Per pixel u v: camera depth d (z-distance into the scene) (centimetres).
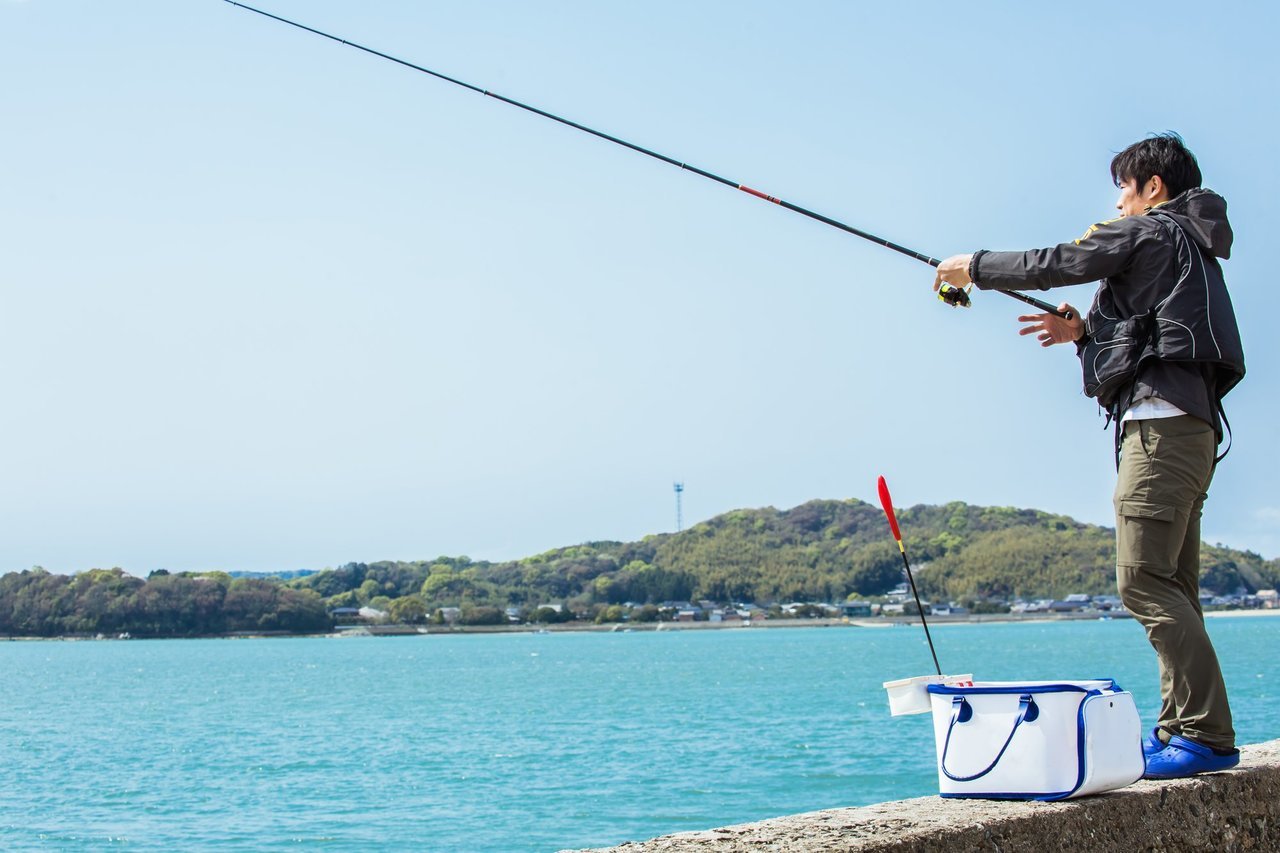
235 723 6044
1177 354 490
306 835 2767
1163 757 508
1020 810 439
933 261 593
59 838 2788
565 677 10181
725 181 663
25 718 6525
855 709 6072
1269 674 7475
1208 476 512
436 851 2538
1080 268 500
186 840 2739
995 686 470
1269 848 506
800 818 441
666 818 2914
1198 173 542
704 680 9162
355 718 6219
